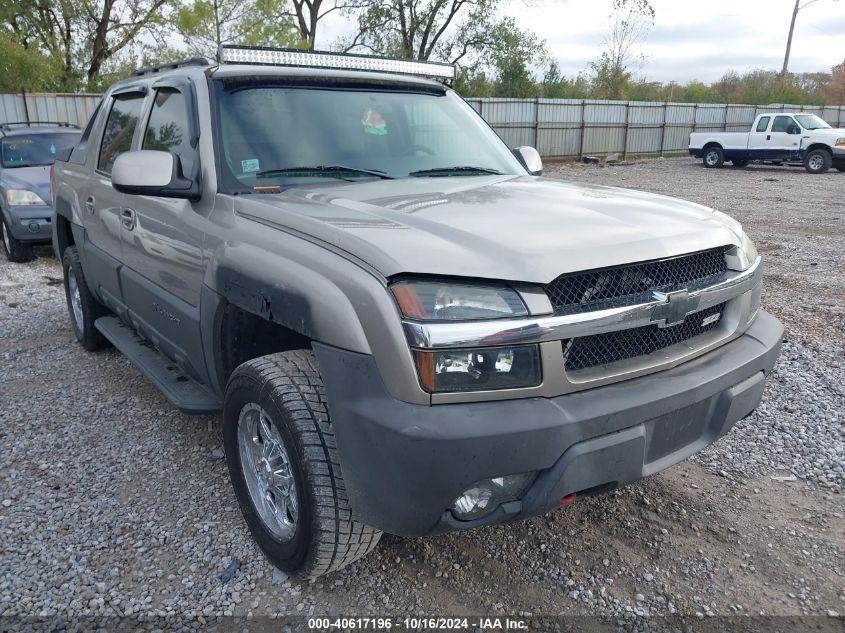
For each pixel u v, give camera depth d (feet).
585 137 92.79
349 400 7.26
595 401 7.45
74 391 15.16
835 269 26.76
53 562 9.24
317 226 8.16
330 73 12.23
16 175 29.63
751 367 8.97
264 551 9.15
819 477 11.48
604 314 7.50
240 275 8.75
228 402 9.21
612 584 8.88
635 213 9.23
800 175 70.69
